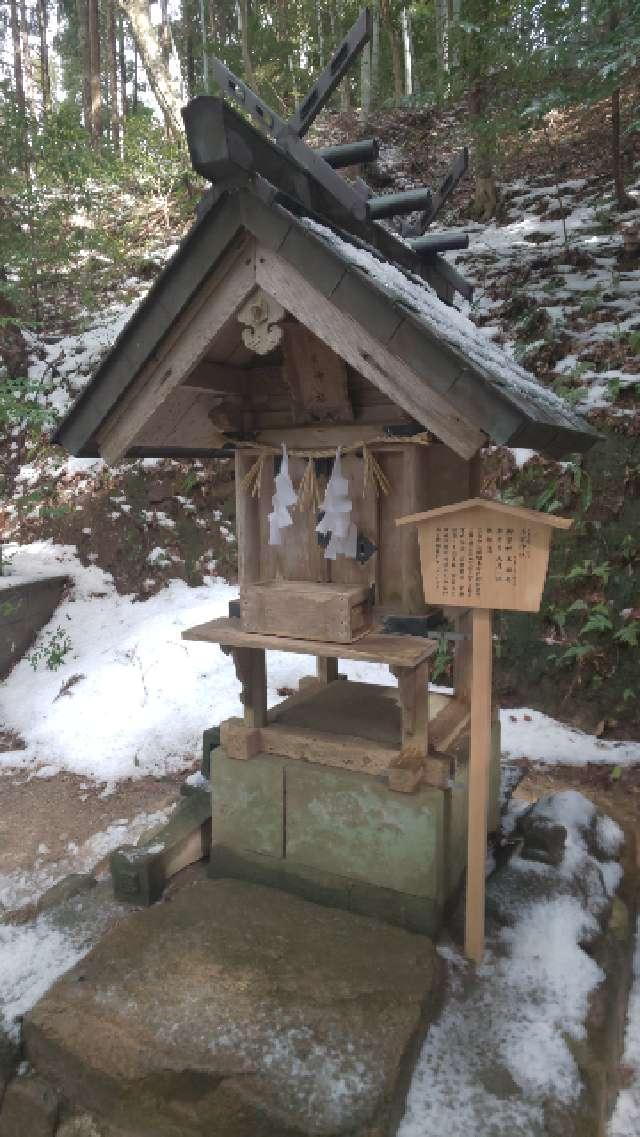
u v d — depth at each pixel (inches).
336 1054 83.2
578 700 203.5
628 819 158.9
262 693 123.5
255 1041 84.7
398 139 532.4
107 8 683.4
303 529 117.0
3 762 210.2
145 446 113.7
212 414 114.4
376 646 102.0
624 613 202.8
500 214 398.0
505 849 135.3
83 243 451.2
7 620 260.4
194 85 625.6
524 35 281.6
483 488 238.2
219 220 91.4
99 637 268.2
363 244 108.6
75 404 104.3
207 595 275.6
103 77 814.5
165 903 116.3
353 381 109.4
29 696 244.4
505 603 94.0
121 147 623.8
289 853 117.8
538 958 106.3
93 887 135.0
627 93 397.1
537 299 292.7
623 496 214.8
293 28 615.8
